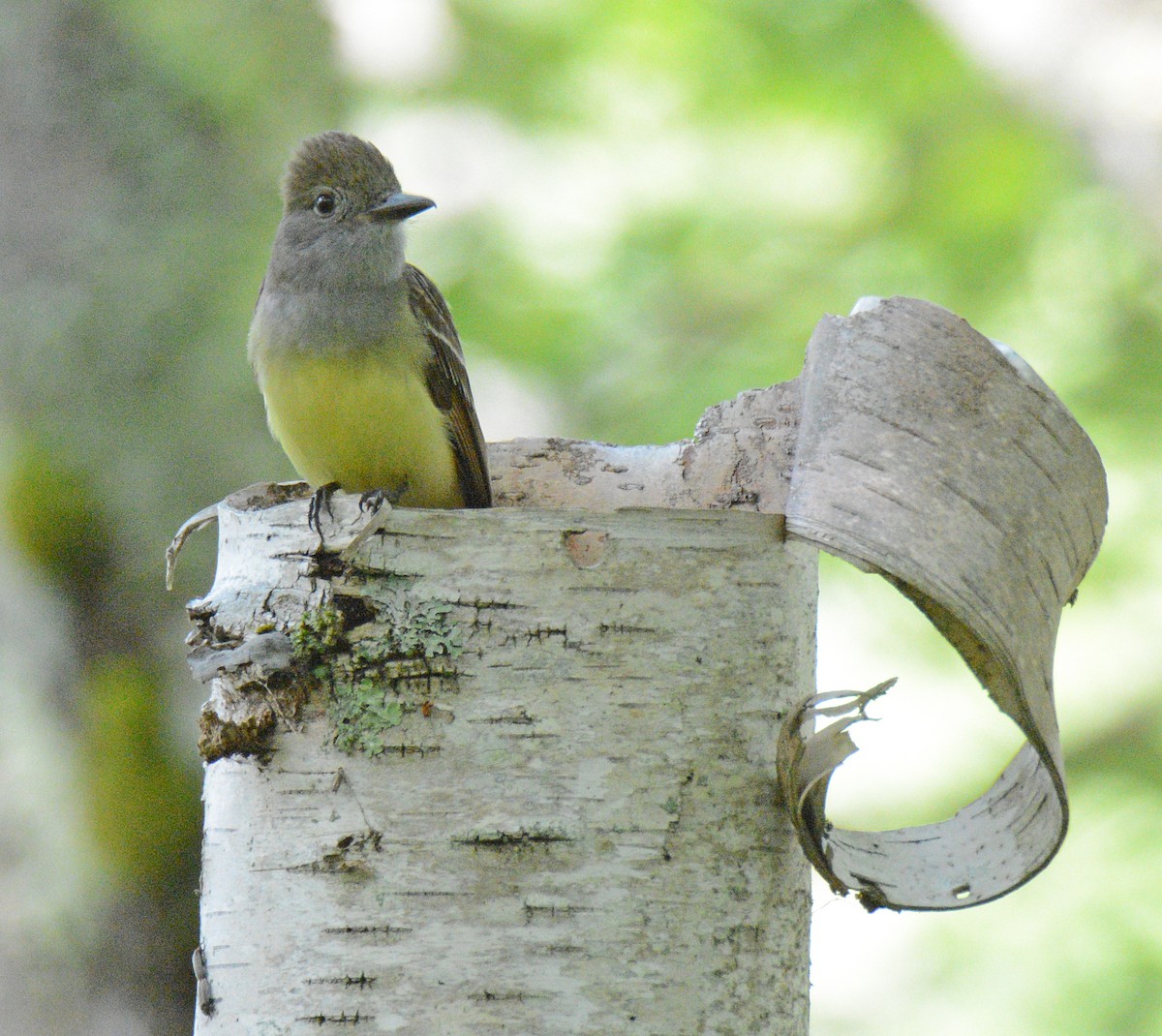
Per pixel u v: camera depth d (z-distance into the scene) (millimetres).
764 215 14656
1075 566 5426
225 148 12422
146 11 12438
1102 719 13125
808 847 5156
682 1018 4879
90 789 10844
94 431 11430
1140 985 11391
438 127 15211
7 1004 10539
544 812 4941
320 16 13539
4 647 11117
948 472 5074
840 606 12961
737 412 6586
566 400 14328
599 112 15070
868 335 5305
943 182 14562
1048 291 13984
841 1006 12273
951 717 12891
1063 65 13922
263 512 5199
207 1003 5059
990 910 12055
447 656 5004
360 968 4859
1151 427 13273
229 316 11719
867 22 14352
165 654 11125
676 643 5086
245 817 5078
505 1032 4797
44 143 11945
